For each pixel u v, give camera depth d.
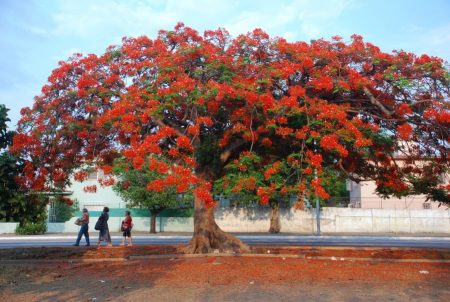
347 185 40.84
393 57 11.47
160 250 15.60
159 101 10.94
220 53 11.99
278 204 34.56
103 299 8.45
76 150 13.56
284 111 10.59
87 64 12.73
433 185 13.67
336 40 12.37
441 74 10.91
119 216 36.56
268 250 15.24
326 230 34.91
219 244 14.73
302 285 9.75
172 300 8.34
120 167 10.77
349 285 9.74
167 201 32.03
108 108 12.20
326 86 10.98
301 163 10.49
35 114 12.73
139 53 12.70
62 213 35.88
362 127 10.94
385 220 34.62
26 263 13.55
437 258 13.86
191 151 10.95
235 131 11.52
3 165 13.92
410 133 11.22
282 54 12.05
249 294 8.85
